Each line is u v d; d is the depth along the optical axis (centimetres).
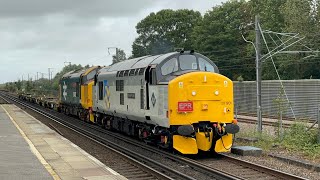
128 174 1296
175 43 6838
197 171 1330
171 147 1644
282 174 1184
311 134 1783
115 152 1669
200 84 1575
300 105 3394
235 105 4247
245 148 1606
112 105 2273
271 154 1548
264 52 5191
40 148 1641
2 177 1047
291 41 4350
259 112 2247
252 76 5750
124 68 2100
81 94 3256
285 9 4597
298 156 1529
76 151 1564
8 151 1489
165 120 1579
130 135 2169
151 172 1277
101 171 1174
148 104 1742
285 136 1873
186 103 1552
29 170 1144
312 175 1221
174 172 1266
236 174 1266
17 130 2294
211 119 1583
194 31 6100
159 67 1664
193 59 1714
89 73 3172
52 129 2591
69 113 3959
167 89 1563
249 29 5772
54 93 6094
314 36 4328
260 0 5931
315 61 4475
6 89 15100
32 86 9256
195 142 1572
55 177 1059
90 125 2978
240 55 5647
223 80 1611
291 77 4688
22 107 5228
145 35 7131
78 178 1072
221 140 1588
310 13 4422
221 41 5769
